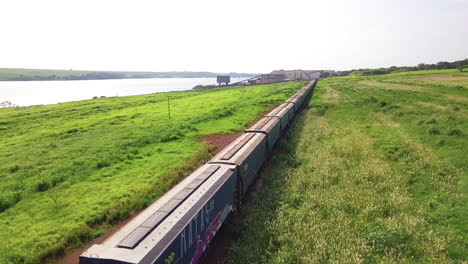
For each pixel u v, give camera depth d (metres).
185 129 28.66
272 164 17.94
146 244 6.03
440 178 14.67
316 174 15.67
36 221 11.95
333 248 9.47
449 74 96.12
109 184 15.30
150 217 7.11
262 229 10.65
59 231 11.00
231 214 11.15
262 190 13.93
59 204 13.20
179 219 7.11
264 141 16.36
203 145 22.73
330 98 50.75
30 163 19.48
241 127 29.73
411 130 24.83
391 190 13.62
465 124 25.28
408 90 56.94
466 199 12.44
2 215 12.59
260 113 39.38
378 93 55.31
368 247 9.34
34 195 14.55
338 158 17.91
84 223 11.49
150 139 24.56
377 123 28.70
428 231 10.29
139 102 56.06
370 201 12.38
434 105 36.84
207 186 9.02
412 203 12.30
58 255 9.92
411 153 18.36
